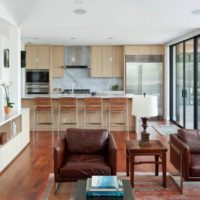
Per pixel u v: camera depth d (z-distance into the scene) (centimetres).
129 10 540
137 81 1006
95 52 1022
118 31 720
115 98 760
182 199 351
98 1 505
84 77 1059
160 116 1020
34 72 1002
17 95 631
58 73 1027
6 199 352
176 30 692
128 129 795
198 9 524
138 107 389
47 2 507
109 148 379
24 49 986
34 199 352
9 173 447
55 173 352
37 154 556
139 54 1004
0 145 457
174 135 418
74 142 414
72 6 522
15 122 566
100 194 257
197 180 355
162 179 409
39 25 625
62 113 792
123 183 290
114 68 1028
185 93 817
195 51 719
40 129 800
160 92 1012
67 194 367
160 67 1006
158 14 554
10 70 629
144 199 351
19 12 549
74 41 912
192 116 756
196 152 400
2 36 650
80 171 350
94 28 668
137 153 379
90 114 793
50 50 1002
